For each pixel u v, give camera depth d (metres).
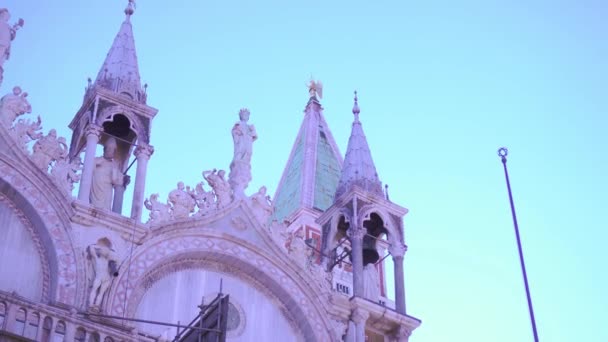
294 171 53.91
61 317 27.41
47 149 32.97
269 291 36.34
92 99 36.06
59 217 32.25
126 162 37.53
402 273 39.78
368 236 41.72
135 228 33.62
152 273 33.78
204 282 35.03
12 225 31.64
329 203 51.56
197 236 35.28
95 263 31.78
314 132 55.41
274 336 35.50
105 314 31.30
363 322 37.19
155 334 32.62
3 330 25.17
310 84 59.06
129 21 40.12
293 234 37.81
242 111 39.50
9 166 31.98
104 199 35.00
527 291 31.59
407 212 41.50
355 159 42.41
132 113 36.41
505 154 35.28
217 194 36.56
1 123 32.22
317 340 35.94
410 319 38.34
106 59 38.22
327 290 37.16
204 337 27.45
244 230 36.50
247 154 38.31
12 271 30.94
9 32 34.28
